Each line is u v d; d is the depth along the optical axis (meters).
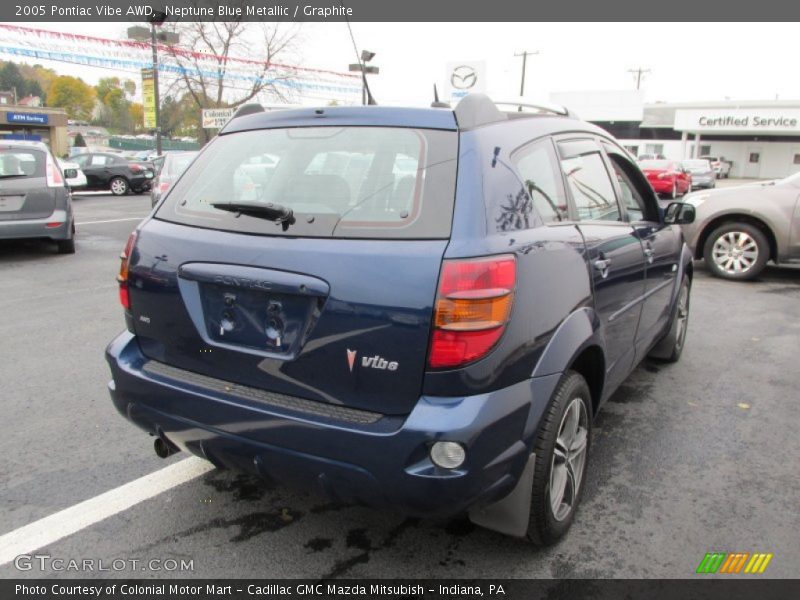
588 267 2.80
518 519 2.48
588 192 3.17
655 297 4.03
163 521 2.92
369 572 2.60
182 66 28.56
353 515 2.98
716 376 4.82
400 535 2.83
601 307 2.97
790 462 3.52
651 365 5.05
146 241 2.71
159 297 2.62
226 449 2.45
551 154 2.87
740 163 54.56
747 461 3.53
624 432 3.87
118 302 6.80
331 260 2.22
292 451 2.27
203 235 2.54
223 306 2.46
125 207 17.70
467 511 2.35
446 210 2.22
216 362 2.50
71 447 3.59
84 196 21.92
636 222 3.83
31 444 3.62
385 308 2.13
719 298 7.37
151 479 3.26
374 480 2.16
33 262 9.03
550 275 2.45
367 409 2.21
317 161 2.55
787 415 4.13
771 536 2.85
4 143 9.08
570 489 2.79
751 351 5.42
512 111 2.94
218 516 2.96
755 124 49.59
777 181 8.45
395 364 2.14
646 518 2.97
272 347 2.36
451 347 2.09
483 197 2.26
